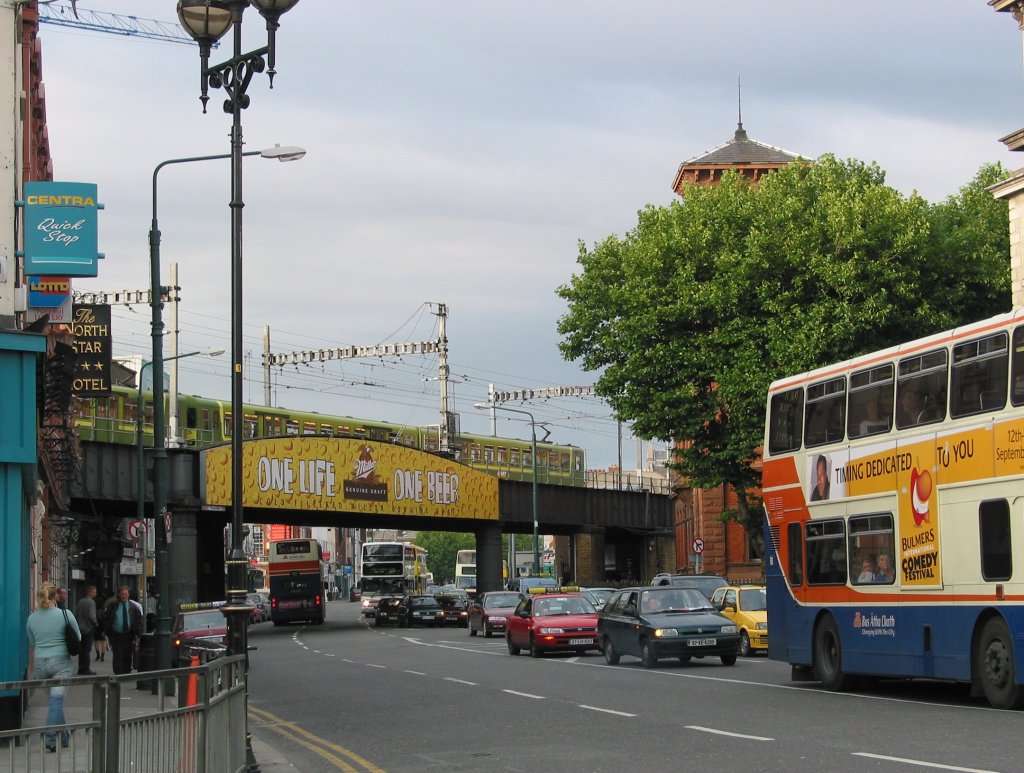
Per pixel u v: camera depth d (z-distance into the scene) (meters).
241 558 14.66
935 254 43.75
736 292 44.19
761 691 21.69
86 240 19.95
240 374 15.13
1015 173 34.84
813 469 22.52
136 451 51.59
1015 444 16.86
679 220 48.00
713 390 46.00
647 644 28.94
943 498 18.47
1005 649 17.08
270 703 24.16
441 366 75.38
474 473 70.06
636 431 46.97
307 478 59.28
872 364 20.86
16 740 7.45
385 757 15.02
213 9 15.77
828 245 43.59
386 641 51.44
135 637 29.25
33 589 30.17
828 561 21.84
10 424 16.95
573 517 78.19
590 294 50.06
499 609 53.03
